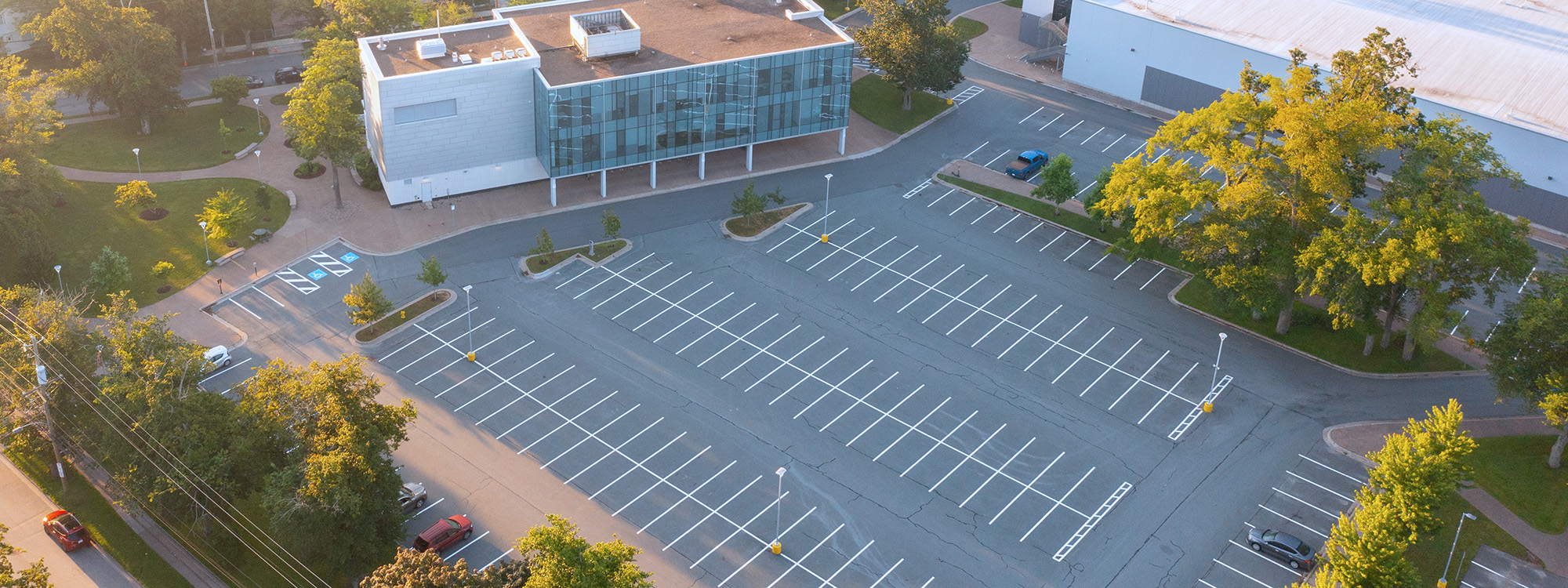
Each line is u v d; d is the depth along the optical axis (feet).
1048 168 346.95
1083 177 378.94
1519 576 232.94
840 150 387.34
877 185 370.94
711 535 240.12
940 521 245.65
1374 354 297.12
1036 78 447.83
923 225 350.64
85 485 252.01
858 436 268.21
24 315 248.73
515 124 350.02
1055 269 331.77
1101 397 282.56
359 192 358.43
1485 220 264.11
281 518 206.59
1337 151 262.47
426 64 339.36
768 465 258.78
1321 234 277.44
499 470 254.47
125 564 233.55
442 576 185.78
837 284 321.93
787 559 234.99
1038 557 238.07
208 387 276.00
